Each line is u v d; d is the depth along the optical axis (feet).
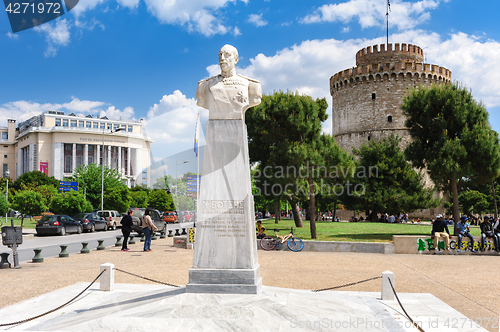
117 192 144.77
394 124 191.83
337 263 43.42
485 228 55.01
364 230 92.94
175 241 61.57
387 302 24.00
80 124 393.91
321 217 191.62
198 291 19.51
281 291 20.85
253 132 82.64
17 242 37.76
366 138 196.65
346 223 135.13
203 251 20.10
